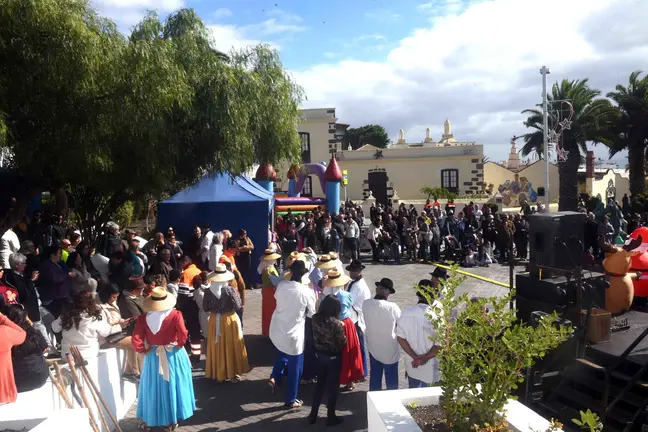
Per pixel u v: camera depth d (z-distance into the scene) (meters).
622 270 7.07
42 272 7.71
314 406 6.07
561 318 5.95
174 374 5.67
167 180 10.17
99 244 12.54
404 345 5.59
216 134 10.39
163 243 11.45
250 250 13.54
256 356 8.45
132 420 6.21
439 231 19.16
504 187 37.41
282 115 11.91
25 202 9.48
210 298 7.21
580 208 21.16
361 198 38.03
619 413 5.44
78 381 5.07
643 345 5.94
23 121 7.95
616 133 33.97
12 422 4.10
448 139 47.22
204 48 10.76
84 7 8.13
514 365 3.51
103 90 8.12
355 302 7.31
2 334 4.43
